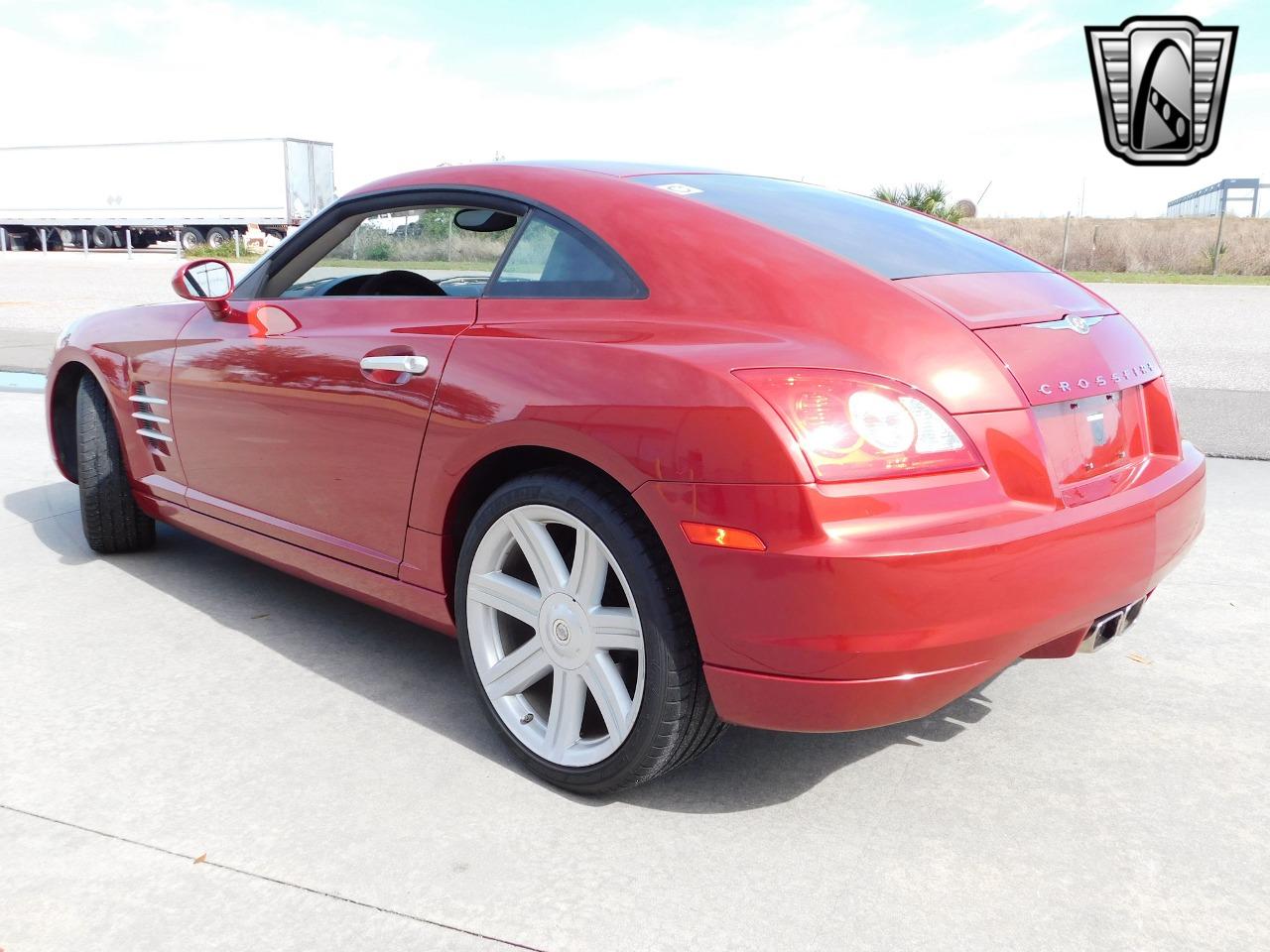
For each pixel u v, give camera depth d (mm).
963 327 2111
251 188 34188
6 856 2051
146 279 22531
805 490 1842
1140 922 1885
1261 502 4754
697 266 2248
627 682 2262
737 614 1923
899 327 2057
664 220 2361
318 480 2818
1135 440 2469
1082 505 2125
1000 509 1978
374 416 2584
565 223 2445
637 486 2004
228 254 35625
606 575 2186
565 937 1833
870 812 2254
